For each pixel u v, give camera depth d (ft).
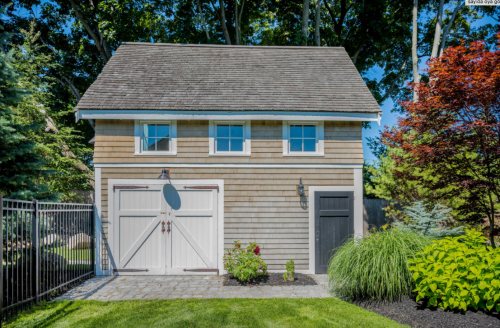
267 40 69.46
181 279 22.76
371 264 16.85
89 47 61.72
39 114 37.47
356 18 63.26
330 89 27.63
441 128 23.59
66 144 42.52
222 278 23.02
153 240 24.35
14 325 14.29
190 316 15.26
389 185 32.76
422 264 15.20
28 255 19.31
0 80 20.70
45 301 17.42
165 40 59.47
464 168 23.84
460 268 14.38
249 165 24.97
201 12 57.93
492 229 23.97
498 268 13.58
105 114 23.98
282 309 16.20
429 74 24.16
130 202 24.44
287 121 25.34
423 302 15.71
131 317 15.16
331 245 24.70
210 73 29.37
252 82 28.27
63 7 59.26
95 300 17.78
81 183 42.93
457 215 27.61
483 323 13.38
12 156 20.72
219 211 24.66
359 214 24.90
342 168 25.22
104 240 24.18
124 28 51.62
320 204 24.90
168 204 24.54
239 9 62.64
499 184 22.90
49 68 55.52
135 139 24.73
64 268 20.35
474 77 20.40
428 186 26.18
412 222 27.43
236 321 14.66
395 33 61.41
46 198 22.09
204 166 24.82
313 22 66.03
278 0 60.49
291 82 28.53
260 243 24.61
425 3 61.31
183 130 25.04
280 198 24.89
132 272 24.06
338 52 33.83
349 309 16.25
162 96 25.59
